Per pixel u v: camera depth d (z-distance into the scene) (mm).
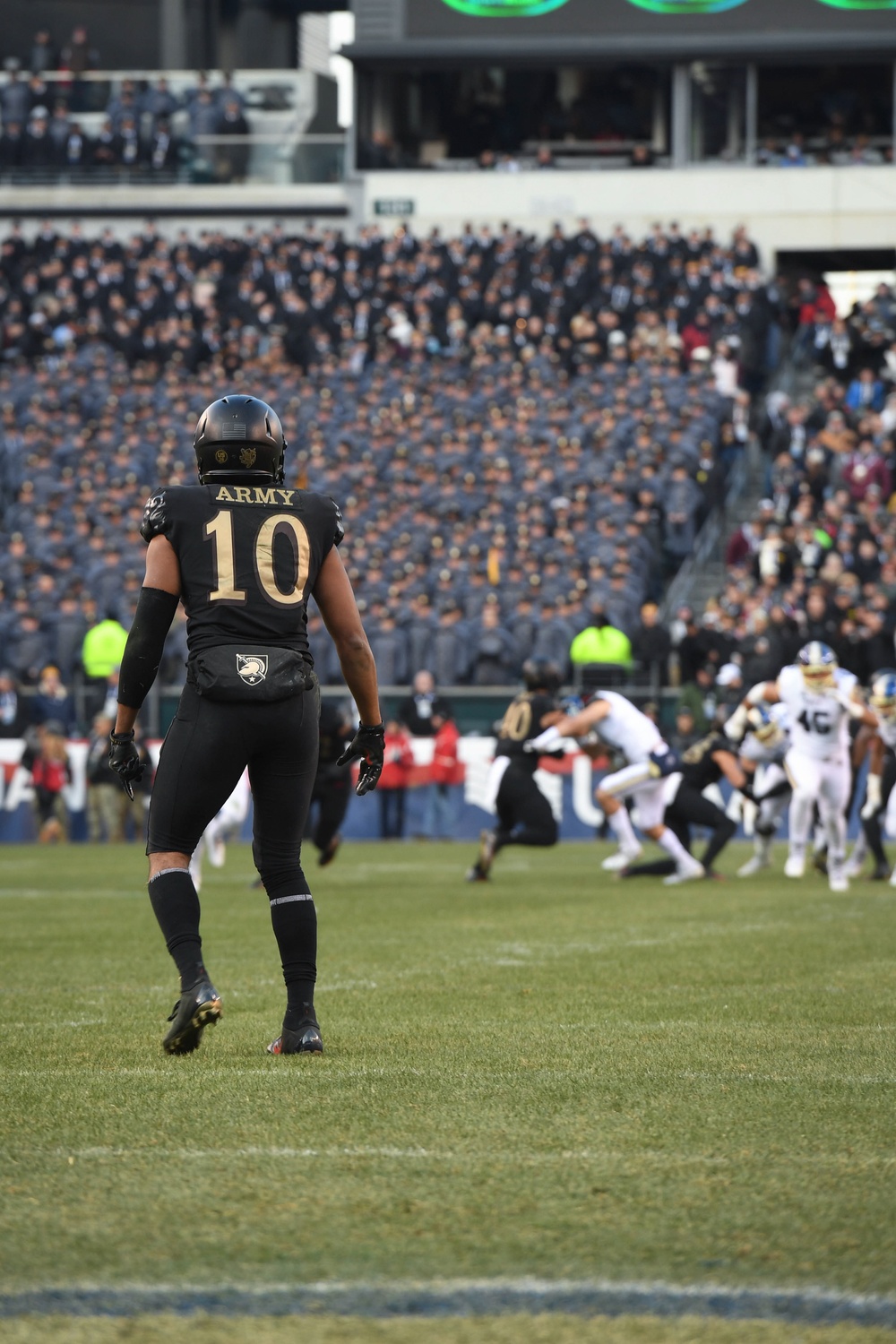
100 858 60531
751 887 45312
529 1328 9234
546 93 113250
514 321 97062
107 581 79750
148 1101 15109
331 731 44125
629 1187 12047
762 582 76250
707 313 95438
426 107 114250
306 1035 17688
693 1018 20578
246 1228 11078
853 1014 20891
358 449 89312
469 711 72750
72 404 94938
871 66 109875
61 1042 18750
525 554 78062
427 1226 11125
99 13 130000
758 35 107750
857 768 50531
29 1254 10562
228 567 16844
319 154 115562
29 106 117750
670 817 48531
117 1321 9359
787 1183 12164
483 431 87875
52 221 117438
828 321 99000
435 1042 18594
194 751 16828
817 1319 9359
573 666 72375
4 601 80500
